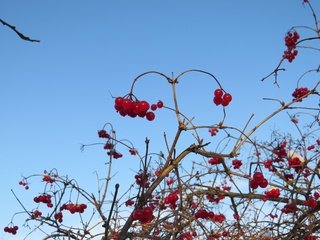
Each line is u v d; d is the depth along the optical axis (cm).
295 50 67
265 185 48
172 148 42
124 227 40
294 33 67
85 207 64
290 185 70
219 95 45
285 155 71
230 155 42
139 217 40
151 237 54
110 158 59
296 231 66
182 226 55
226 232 65
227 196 67
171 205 50
